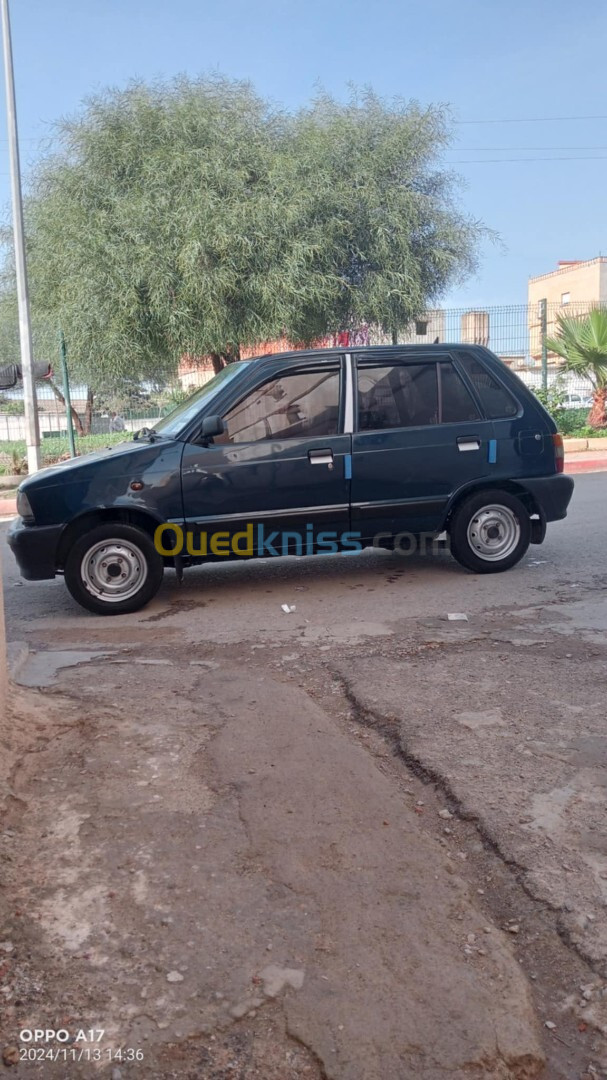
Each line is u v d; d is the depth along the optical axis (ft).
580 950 8.34
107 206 55.31
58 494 21.15
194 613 21.63
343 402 22.45
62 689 15.74
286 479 22.00
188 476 21.53
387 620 19.98
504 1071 6.95
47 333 67.36
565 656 16.71
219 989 7.75
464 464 23.09
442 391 23.16
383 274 57.47
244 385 22.04
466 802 11.01
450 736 13.01
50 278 59.16
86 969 8.05
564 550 27.43
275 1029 7.32
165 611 21.99
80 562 21.49
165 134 54.85
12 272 65.31
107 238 53.62
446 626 19.24
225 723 13.71
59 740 13.10
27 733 13.20
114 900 9.05
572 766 11.93
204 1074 6.92
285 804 11.02
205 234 51.52
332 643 18.33
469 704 14.29
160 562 21.88
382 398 22.75
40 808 11.01
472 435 23.11
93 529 21.49
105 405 66.08
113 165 55.52
